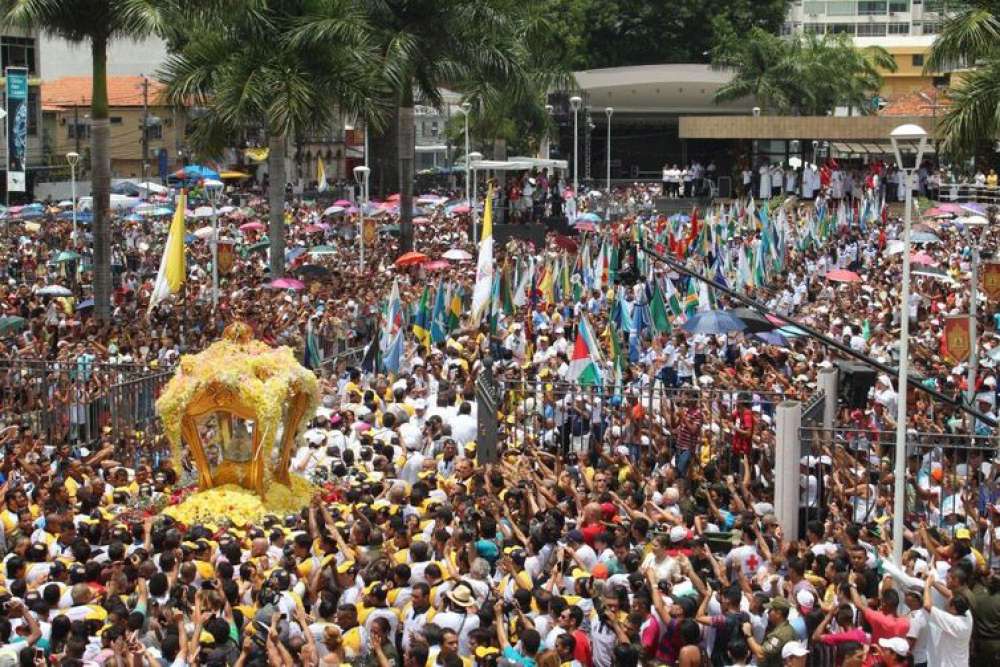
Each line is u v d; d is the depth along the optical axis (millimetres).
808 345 50375
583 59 152750
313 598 25938
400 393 40844
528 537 28078
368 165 110938
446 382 42438
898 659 22797
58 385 44281
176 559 26234
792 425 32188
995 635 25281
